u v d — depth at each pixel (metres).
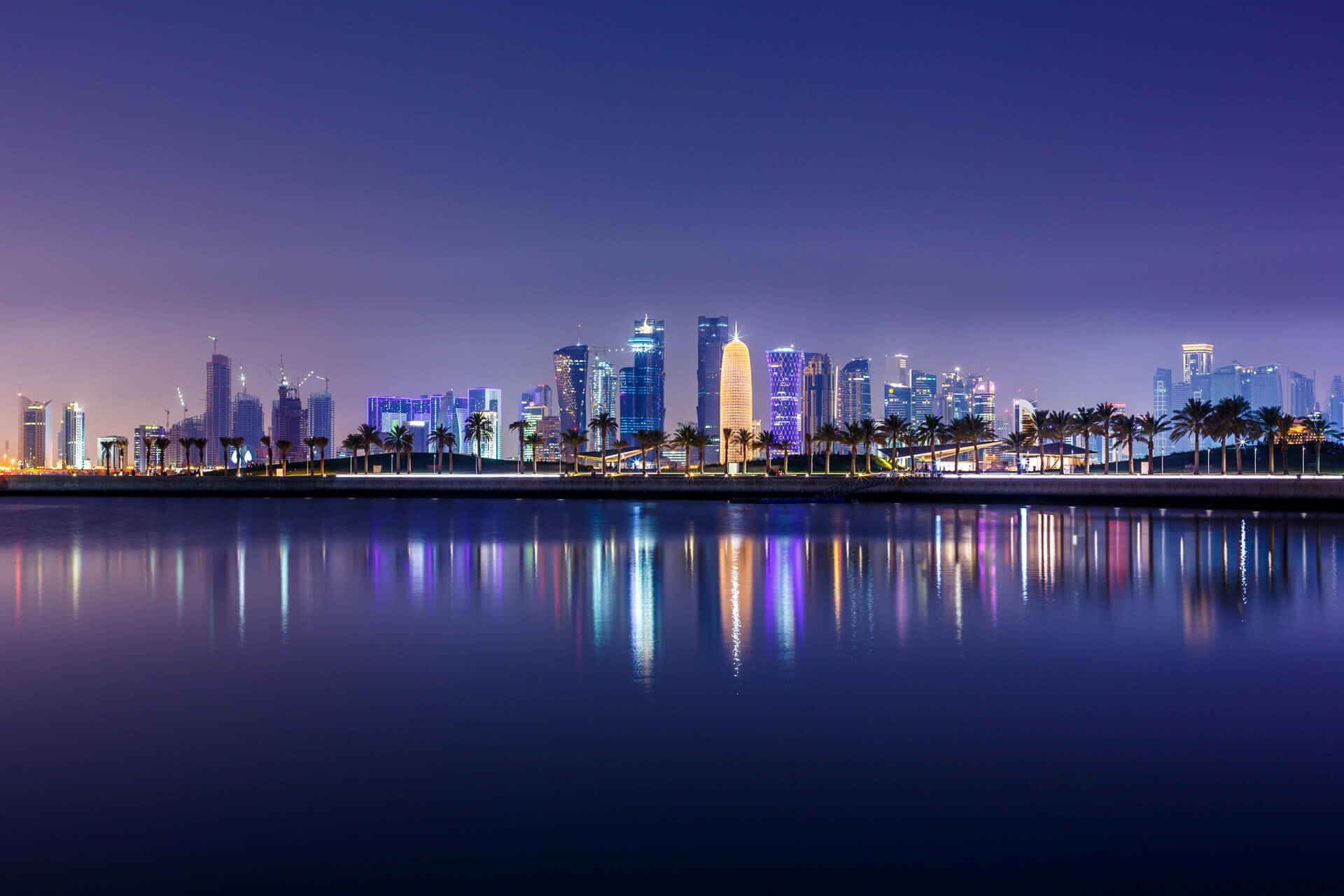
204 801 16.44
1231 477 116.44
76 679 25.33
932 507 120.19
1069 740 19.72
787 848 14.58
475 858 14.24
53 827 15.33
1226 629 32.34
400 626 33.31
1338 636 30.98
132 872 13.78
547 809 16.08
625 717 21.52
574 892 13.22
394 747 19.34
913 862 14.12
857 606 37.88
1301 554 56.69
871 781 17.33
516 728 20.67
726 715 21.64
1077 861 14.12
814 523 89.81
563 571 50.03
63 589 43.22
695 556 58.25
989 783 17.22
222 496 163.12
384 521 95.06
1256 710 21.88
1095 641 30.17
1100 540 67.88
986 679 25.03
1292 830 15.16
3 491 168.12
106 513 109.94
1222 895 13.12
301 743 19.62
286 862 14.12
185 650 29.27
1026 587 43.28
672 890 13.30
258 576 48.03
